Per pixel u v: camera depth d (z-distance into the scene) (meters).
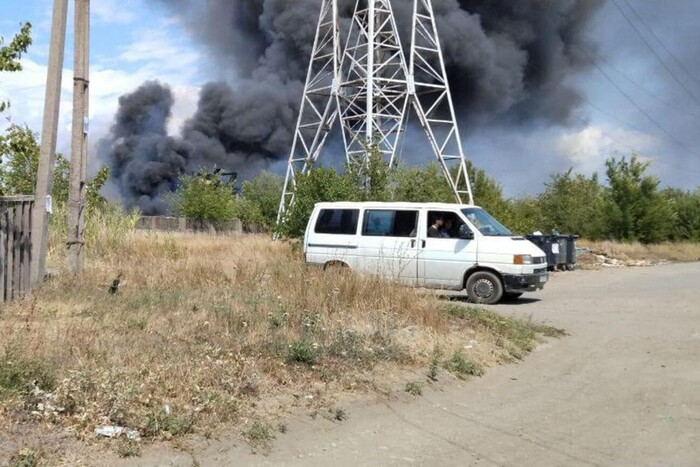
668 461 5.84
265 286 10.84
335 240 15.26
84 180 12.44
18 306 9.19
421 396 7.39
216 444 5.38
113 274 12.17
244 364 6.89
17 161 15.33
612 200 46.84
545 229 45.06
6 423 4.98
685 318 13.23
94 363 6.32
